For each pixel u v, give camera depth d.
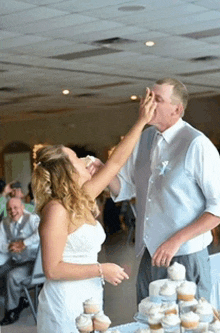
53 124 22.59
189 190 3.12
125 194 3.48
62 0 7.06
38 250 6.38
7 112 20.31
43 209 2.80
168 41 10.05
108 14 7.93
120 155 2.96
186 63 12.59
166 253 3.00
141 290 3.31
